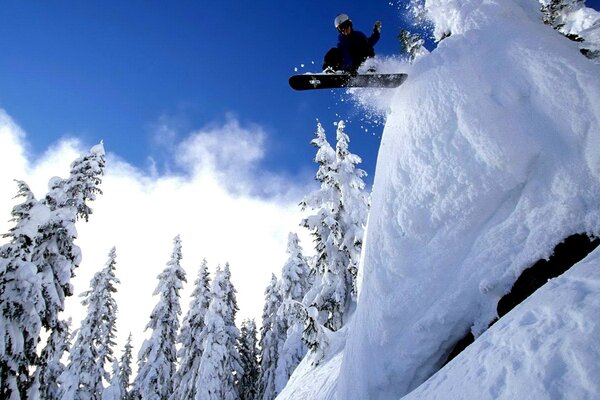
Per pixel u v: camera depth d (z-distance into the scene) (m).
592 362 1.81
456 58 4.78
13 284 11.77
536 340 2.22
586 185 3.45
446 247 4.07
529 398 1.91
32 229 12.41
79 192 16.67
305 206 17.50
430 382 2.95
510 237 3.73
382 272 4.50
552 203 3.59
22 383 12.44
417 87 4.97
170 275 29.44
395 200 4.62
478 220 3.98
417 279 4.16
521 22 4.74
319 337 12.15
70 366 23.72
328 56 5.79
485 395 2.16
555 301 2.42
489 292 3.66
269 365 30.28
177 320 28.88
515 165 3.83
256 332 41.12
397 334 4.14
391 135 5.28
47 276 14.38
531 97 4.01
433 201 4.28
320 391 9.01
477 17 5.12
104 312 25.59
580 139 3.57
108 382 26.70
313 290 16.91
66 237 15.38
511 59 4.32
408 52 6.39
